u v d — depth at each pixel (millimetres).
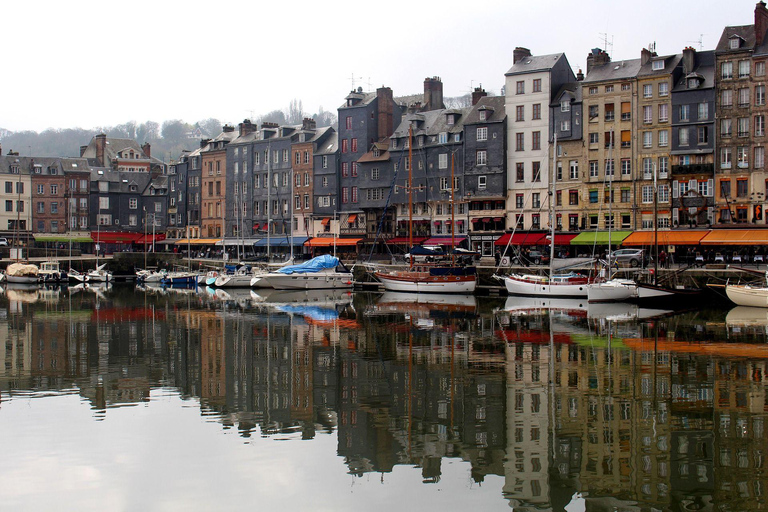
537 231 79500
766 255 65125
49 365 33469
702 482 19141
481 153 84500
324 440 22453
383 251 90750
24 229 120625
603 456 20953
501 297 65000
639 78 74812
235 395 27797
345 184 98875
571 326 44188
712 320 46438
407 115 96250
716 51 70188
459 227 86000
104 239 119188
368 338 40594
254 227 109938
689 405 25719
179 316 52219
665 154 73750
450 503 18109
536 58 84188
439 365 32781
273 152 108375
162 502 18094
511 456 21047
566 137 79125
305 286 76062
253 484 19141
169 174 126500
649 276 60438
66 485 18969
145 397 27484
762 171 68375
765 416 24344
